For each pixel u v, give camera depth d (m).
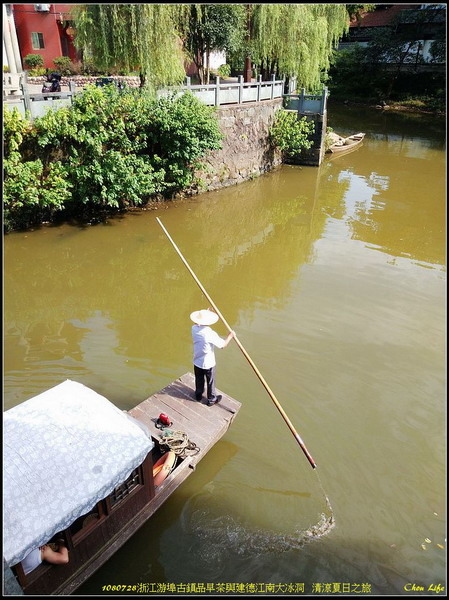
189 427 5.45
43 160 10.95
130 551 4.44
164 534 4.62
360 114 32.38
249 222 13.09
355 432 5.89
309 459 5.14
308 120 18.62
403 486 5.20
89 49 12.61
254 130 16.55
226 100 15.03
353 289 9.49
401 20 34.41
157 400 5.89
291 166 19.11
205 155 14.55
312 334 7.87
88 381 6.59
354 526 4.77
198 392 5.84
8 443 3.72
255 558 4.43
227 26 15.59
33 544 3.31
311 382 6.72
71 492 3.59
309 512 4.88
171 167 12.72
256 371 5.61
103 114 11.20
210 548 4.50
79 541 3.91
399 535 4.68
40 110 10.74
